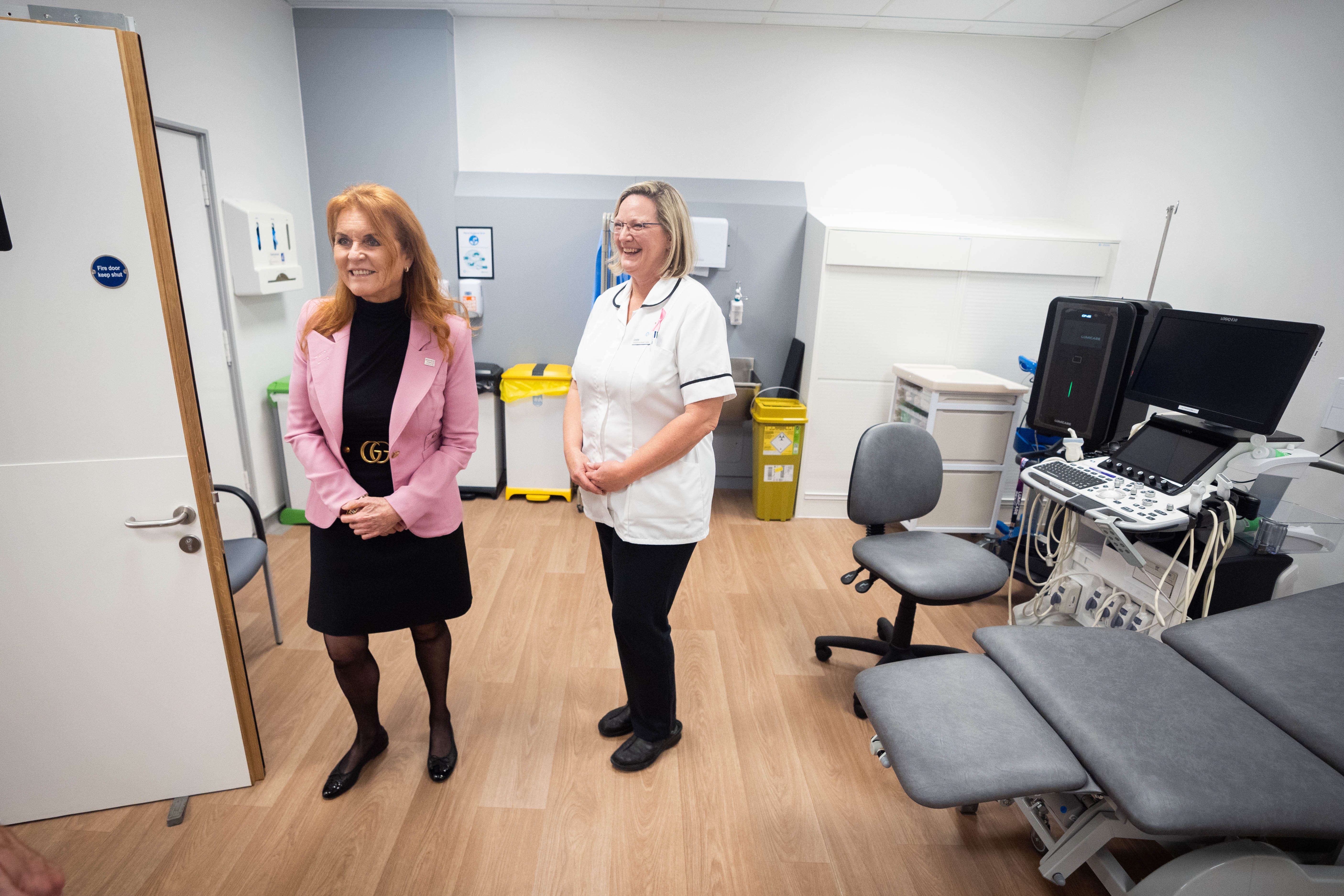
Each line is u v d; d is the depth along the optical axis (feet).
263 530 7.38
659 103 11.94
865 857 5.15
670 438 4.89
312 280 11.85
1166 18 10.17
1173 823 3.45
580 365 5.43
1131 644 4.86
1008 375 11.53
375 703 5.66
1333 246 7.55
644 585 5.22
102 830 5.08
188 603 4.94
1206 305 9.32
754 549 10.59
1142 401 7.20
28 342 4.25
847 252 10.74
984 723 4.19
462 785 5.67
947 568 6.54
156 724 5.16
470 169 12.10
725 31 11.64
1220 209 9.11
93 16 3.99
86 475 4.53
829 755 6.19
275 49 10.52
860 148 12.26
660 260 5.00
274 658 7.34
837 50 11.76
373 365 4.73
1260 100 8.52
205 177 8.83
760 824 5.41
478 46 11.58
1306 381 7.80
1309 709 4.15
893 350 11.32
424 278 4.69
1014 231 11.04
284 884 4.73
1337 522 6.14
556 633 8.02
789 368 12.34
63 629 4.77
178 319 4.45
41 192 4.06
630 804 5.54
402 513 4.77
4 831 2.15
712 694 7.00
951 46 11.81
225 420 9.34
